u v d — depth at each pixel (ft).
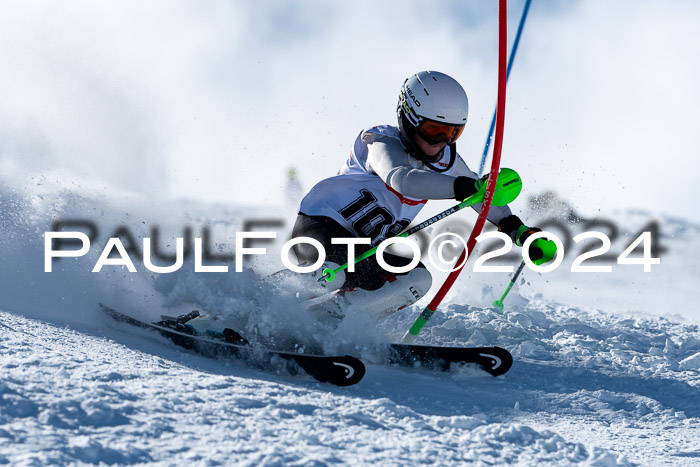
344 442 6.38
